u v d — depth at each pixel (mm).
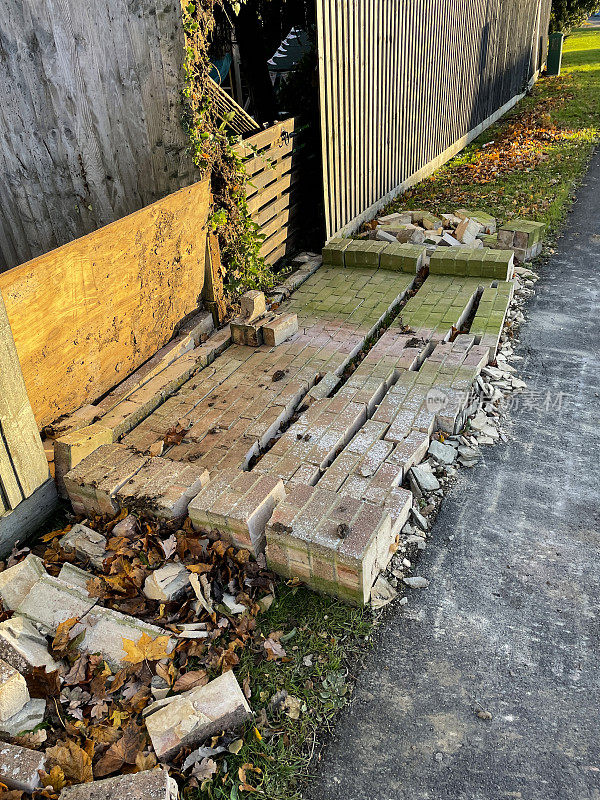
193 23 5062
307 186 7789
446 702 2947
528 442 4633
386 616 3371
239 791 2621
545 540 3789
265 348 5758
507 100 17828
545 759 2703
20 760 2553
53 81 5352
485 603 3416
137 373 5133
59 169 5723
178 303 5500
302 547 3307
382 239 7832
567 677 3027
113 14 5000
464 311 6145
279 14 8367
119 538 3602
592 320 6293
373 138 8773
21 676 2816
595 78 22672
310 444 4340
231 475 3795
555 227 8742
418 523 3938
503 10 15039
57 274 3912
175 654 3107
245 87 12031
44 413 4289
